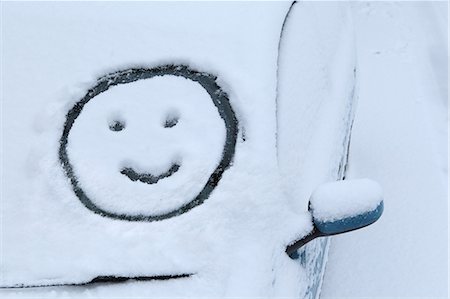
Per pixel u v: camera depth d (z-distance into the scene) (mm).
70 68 3258
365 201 3041
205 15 3312
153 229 3033
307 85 3393
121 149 3135
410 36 5039
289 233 3080
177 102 3188
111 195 3080
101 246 3020
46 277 2998
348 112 3662
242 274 2971
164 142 3133
